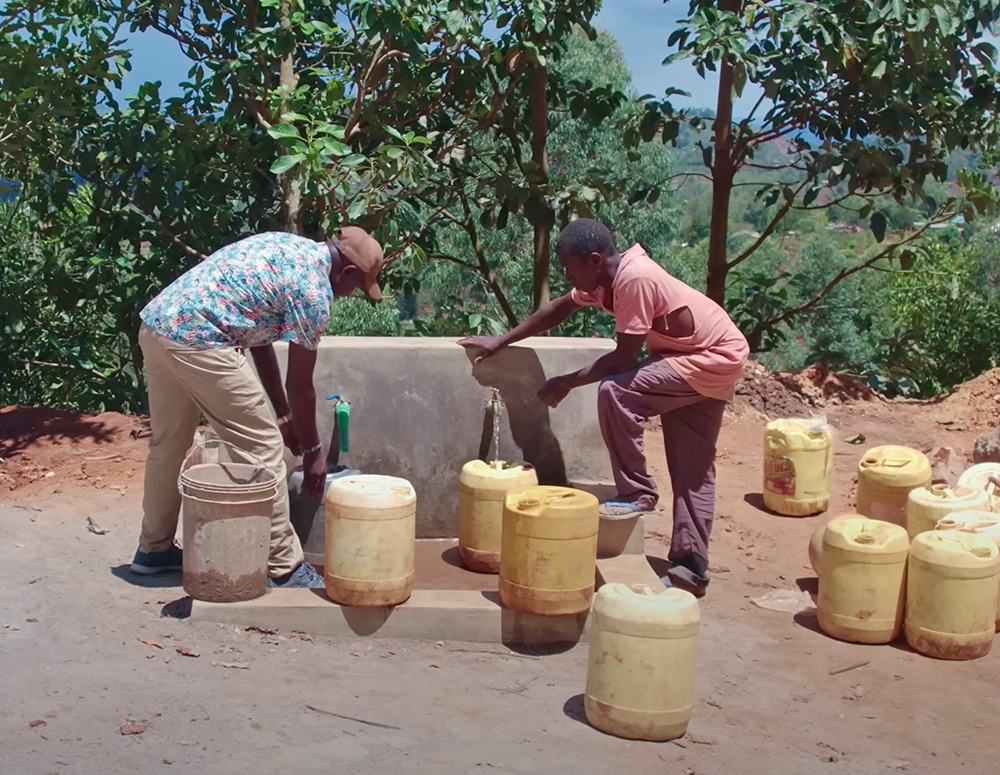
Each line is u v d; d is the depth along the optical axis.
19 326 8.20
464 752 3.61
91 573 5.14
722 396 5.22
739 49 8.60
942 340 12.13
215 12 8.48
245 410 4.63
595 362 5.17
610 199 10.10
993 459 7.55
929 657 4.92
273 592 4.75
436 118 9.75
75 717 3.58
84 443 7.34
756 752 3.88
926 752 3.99
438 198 10.30
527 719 3.98
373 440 5.69
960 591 4.82
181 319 4.49
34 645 4.22
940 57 9.42
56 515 6.07
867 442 9.12
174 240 8.46
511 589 4.66
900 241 10.83
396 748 3.58
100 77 8.29
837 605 5.06
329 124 7.29
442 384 5.72
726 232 11.02
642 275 4.98
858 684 4.59
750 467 8.15
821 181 10.12
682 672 3.89
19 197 9.05
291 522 5.39
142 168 8.95
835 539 5.05
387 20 7.45
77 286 8.61
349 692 4.04
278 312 4.55
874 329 18.03
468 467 5.37
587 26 9.52
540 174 10.02
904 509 6.29
